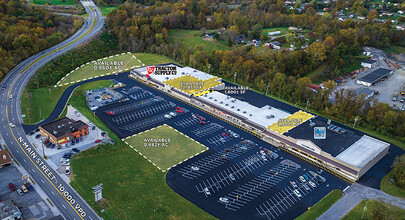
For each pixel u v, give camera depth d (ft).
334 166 443.32
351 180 429.79
